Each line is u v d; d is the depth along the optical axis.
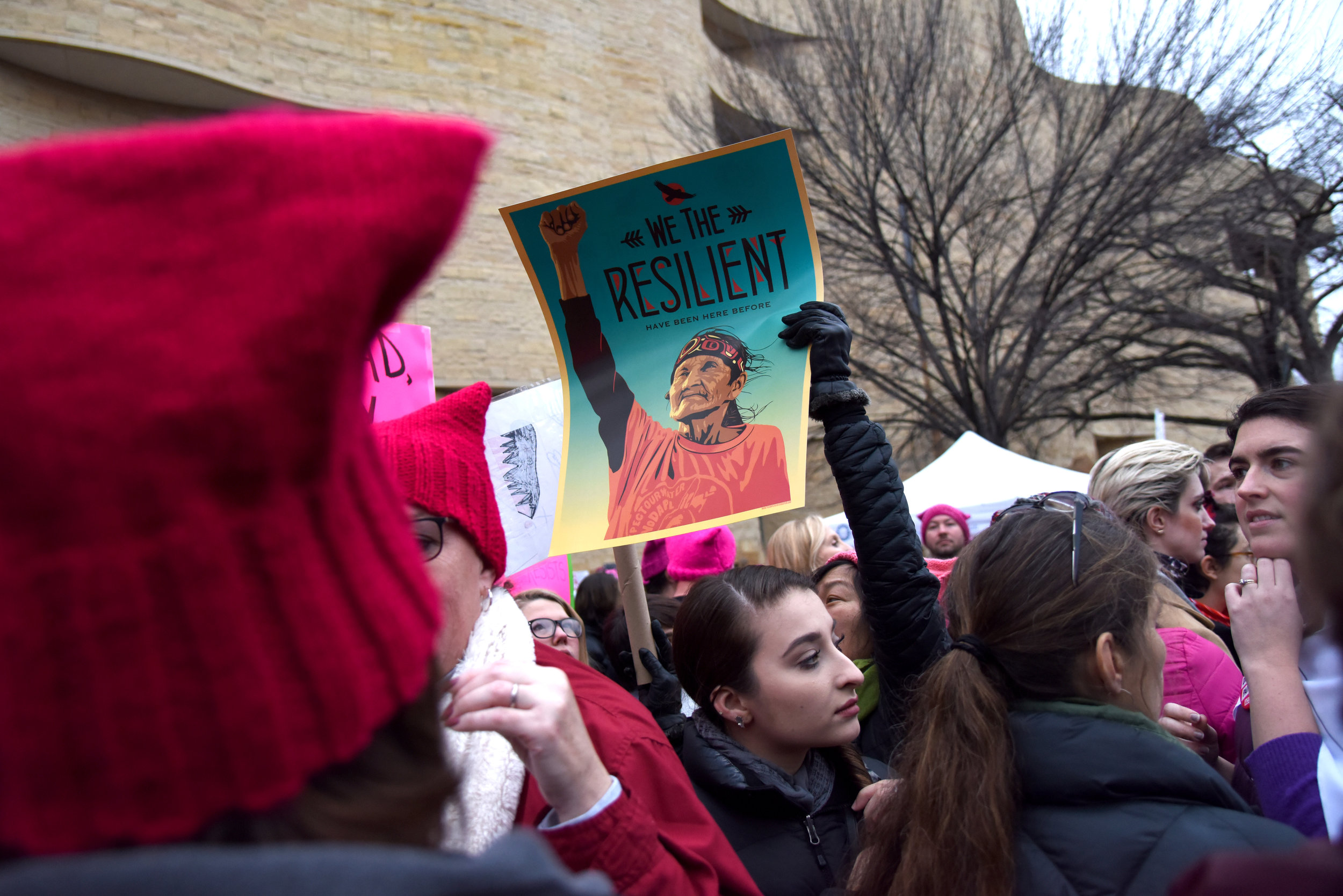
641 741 1.45
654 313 2.22
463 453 1.55
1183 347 13.57
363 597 0.58
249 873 0.48
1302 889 0.70
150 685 0.48
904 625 2.00
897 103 13.17
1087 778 1.31
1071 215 13.24
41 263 0.48
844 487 2.07
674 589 4.14
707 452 2.11
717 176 2.12
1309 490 0.75
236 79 11.55
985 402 13.51
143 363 0.47
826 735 2.03
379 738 0.63
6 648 0.48
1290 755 1.57
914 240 13.73
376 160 0.53
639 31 15.37
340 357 0.52
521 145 13.82
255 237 0.50
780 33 15.53
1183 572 2.85
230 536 0.50
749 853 1.95
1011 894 1.28
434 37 13.34
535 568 3.98
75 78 11.11
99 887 0.46
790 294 2.13
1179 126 12.02
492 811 1.33
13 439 0.46
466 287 13.16
